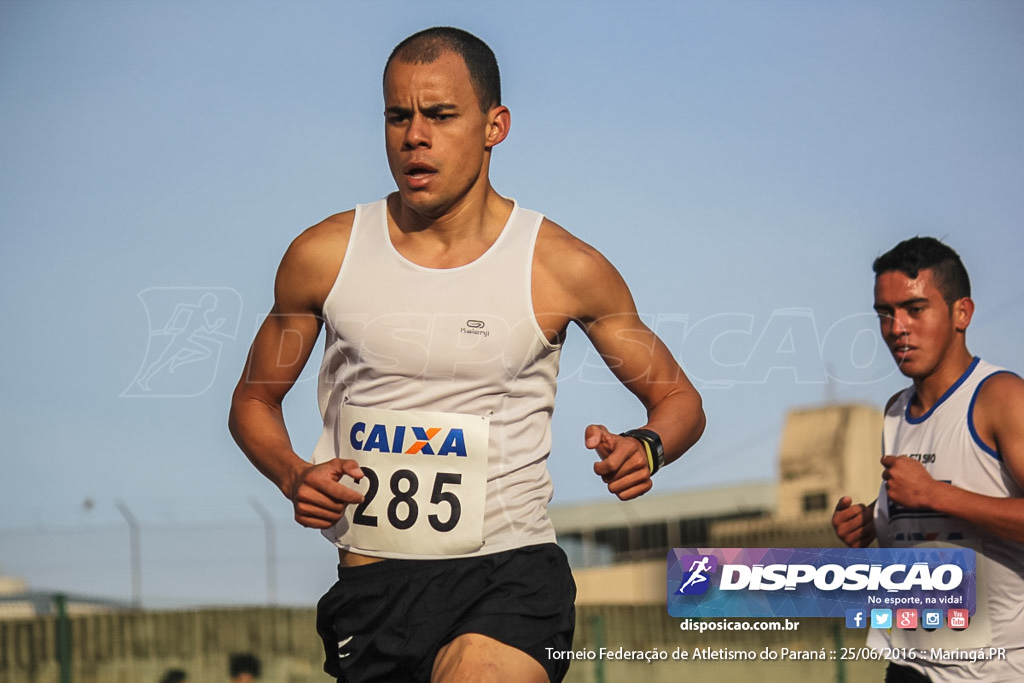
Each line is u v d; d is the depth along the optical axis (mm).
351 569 8391
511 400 8188
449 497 8109
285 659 24141
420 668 8242
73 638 24031
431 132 7824
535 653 7863
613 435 7711
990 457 9219
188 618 24219
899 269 9477
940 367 9508
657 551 36312
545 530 8359
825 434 32156
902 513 9672
